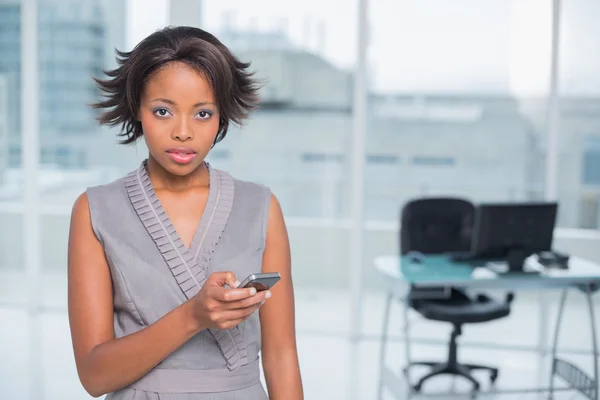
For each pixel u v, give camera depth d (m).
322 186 4.88
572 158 4.65
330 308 4.93
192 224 0.92
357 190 4.75
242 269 0.91
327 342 4.73
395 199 4.86
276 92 4.84
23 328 4.89
